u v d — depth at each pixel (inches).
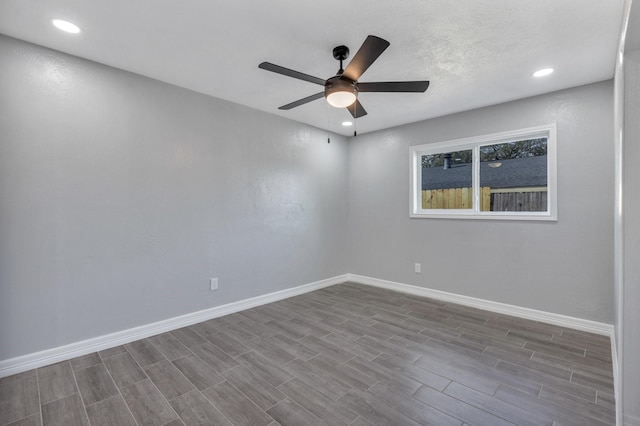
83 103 102.0
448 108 147.0
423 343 110.6
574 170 122.6
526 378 88.3
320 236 184.4
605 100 116.0
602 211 117.0
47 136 95.6
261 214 154.3
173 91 122.7
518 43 90.7
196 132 129.7
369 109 148.3
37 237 94.3
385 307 149.7
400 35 86.8
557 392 81.7
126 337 111.6
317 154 181.9
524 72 109.4
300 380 87.8
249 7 75.4
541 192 136.4
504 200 146.3
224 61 103.3
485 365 95.4
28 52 92.0
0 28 84.4
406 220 174.2
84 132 102.3
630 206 66.5
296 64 104.9
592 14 76.9
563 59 100.0
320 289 182.4
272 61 102.6
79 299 102.1
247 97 136.1
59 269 98.3
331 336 116.9
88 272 103.7
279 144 161.9
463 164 159.0
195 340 113.7
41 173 94.7
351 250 200.1
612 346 107.0
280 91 129.2
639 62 65.8
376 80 115.1
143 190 115.4
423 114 156.0
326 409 75.7
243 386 85.0
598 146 117.5
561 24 81.4
